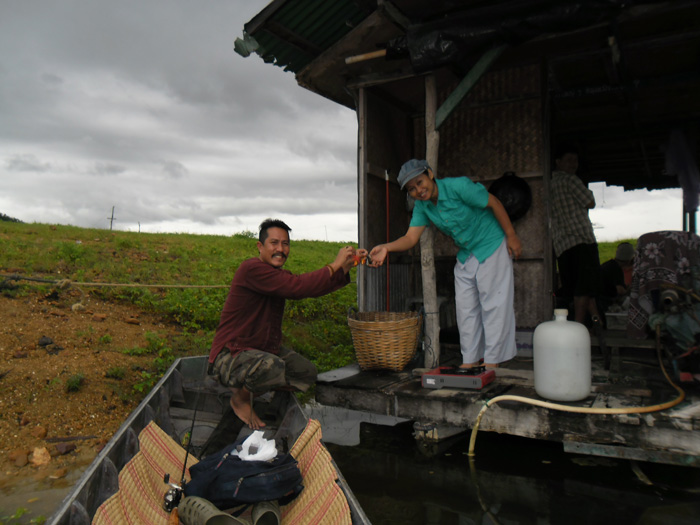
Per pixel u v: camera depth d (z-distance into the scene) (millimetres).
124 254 10023
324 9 5020
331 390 4434
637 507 3121
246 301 3822
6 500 3320
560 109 7941
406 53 4852
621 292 7379
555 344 3627
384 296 5895
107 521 2135
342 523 2215
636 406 3496
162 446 3162
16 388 4668
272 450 2725
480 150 6184
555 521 2979
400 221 6426
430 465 3826
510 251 4629
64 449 4027
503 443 4188
